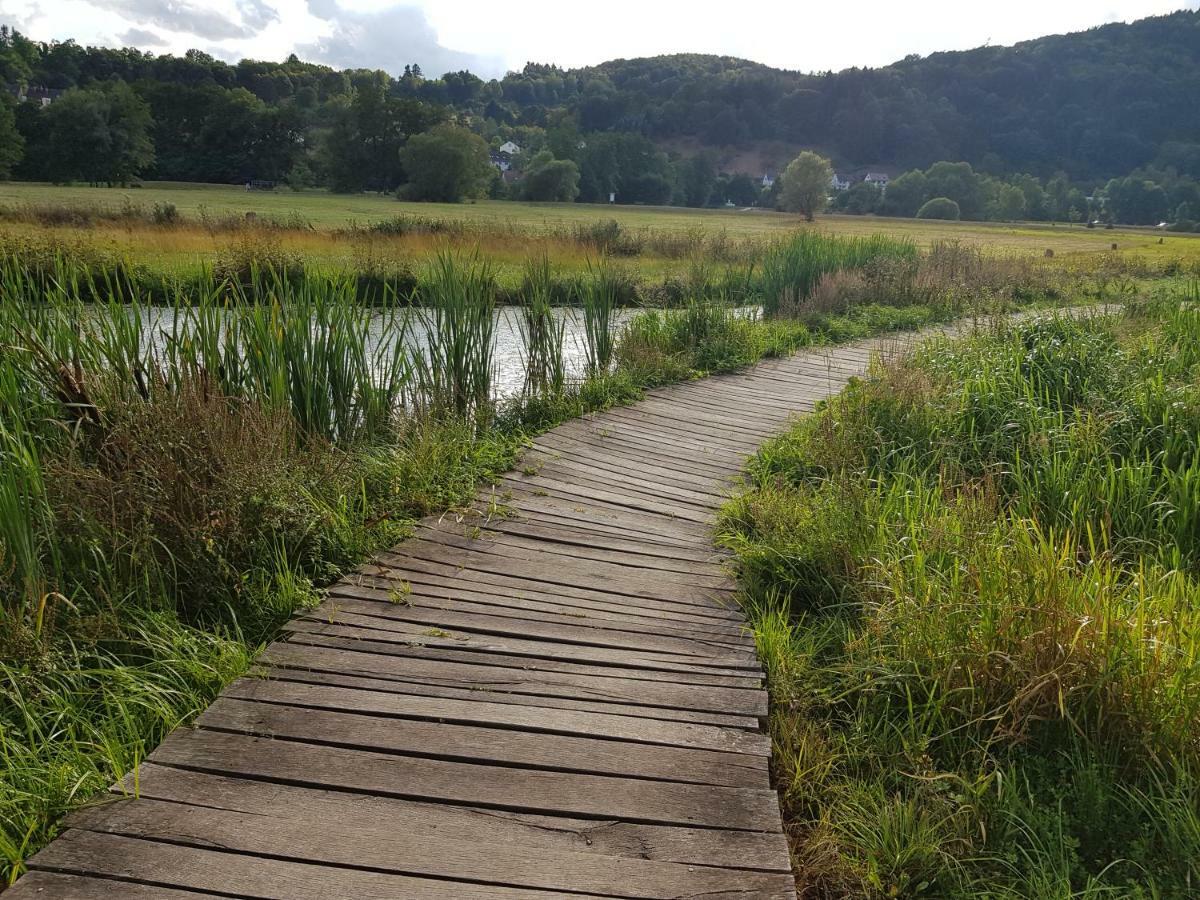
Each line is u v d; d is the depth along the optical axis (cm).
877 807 264
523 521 497
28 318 482
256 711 289
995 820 261
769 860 227
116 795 243
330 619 362
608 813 245
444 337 722
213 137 9462
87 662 331
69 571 366
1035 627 311
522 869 220
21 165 7131
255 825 233
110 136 7294
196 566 380
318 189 9656
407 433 601
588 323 924
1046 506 507
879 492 496
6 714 298
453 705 297
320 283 640
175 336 495
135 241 1977
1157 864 242
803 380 950
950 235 4984
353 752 268
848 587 402
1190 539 472
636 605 394
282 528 412
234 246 1770
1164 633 305
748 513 498
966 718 305
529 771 262
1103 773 275
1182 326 1021
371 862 220
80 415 428
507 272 1819
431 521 488
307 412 580
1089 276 2053
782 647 354
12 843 227
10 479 334
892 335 1271
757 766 271
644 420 761
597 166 10044
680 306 1538
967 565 362
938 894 238
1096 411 641
